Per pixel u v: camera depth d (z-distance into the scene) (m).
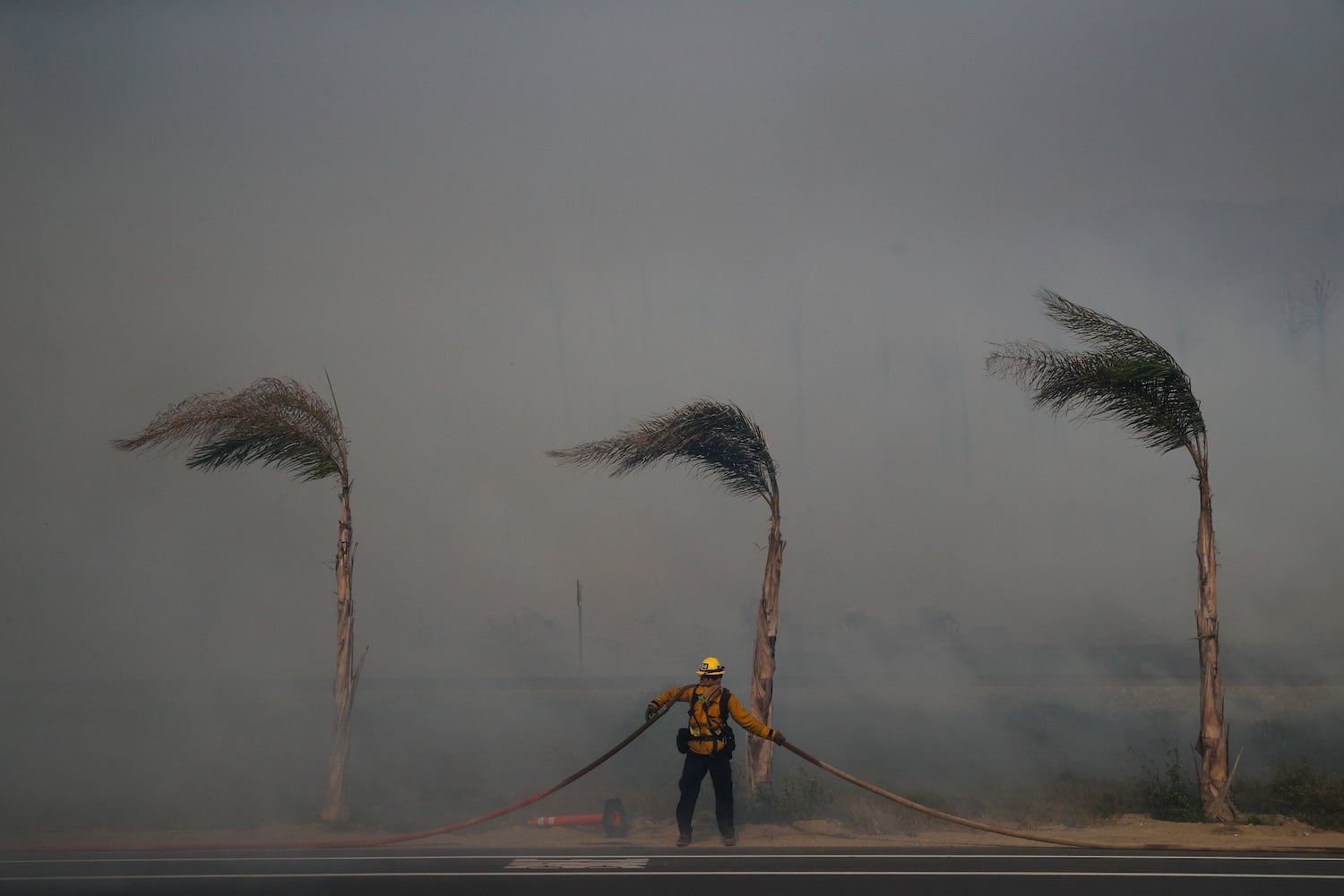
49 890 9.40
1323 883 9.25
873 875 9.66
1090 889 9.02
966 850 11.04
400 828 13.14
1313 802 13.12
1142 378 13.59
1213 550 13.38
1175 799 13.30
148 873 10.16
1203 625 13.27
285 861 10.76
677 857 10.72
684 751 11.55
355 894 9.03
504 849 11.42
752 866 10.15
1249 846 11.14
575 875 9.77
